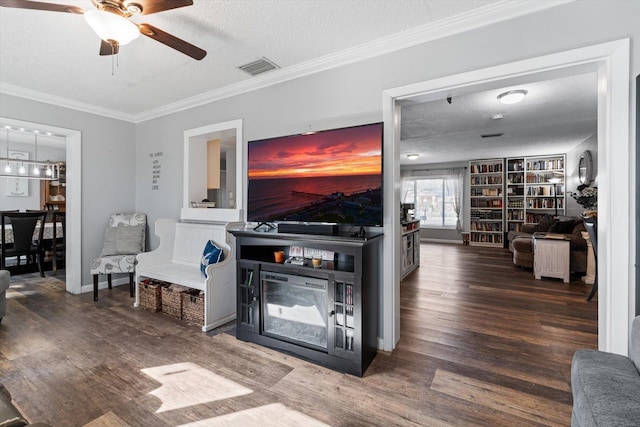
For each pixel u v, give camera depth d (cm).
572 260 439
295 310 241
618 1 166
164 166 401
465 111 389
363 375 203
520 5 186
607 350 171
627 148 164
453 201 883
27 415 164
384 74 237
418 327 279
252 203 277
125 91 338
